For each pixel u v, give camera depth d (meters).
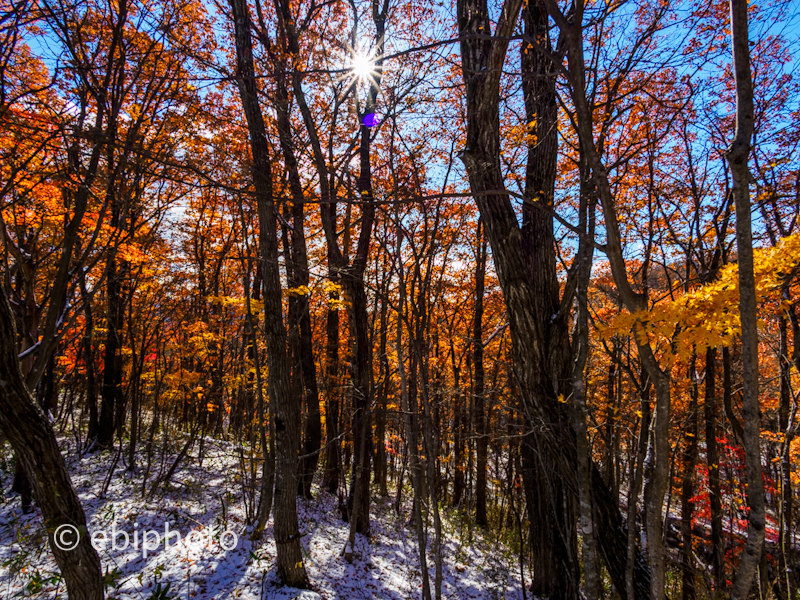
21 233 5.37
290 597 5.74
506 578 8.74
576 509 6.34
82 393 15.95
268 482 7.23
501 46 3.08
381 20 8.79
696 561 9.47
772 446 10.44
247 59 5.68
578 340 3.95
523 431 6.67
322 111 8.55
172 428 14.86
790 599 6.77
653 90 6.30
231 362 11.31
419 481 5.17
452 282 12.52
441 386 11.44
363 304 9.16
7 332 2.94
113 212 5.41
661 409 2.67
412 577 8.11
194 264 13.54
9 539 6.49
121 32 4.25
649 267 8.73
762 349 12.07
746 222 1.95
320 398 12.12
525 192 6.29
